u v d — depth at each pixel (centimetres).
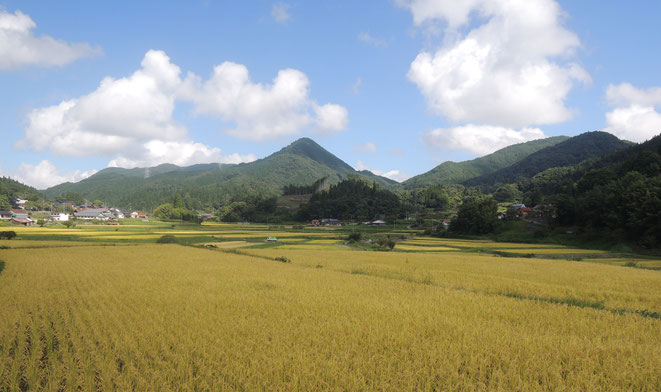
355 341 1205
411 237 10569
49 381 915
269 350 1105
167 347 1110
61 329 1345
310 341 1215
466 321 1491
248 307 1691
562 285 2706
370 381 923
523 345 1190
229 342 1189
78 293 2012
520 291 2414
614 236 6875
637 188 6794
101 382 934
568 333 1388
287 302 1797
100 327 1359
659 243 6103
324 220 18475
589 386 905
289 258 4588
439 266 3881
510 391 880
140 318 1461
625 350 1170
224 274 2848
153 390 880
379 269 3472
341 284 2419
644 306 2022
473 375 963
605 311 1767
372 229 13950
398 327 1381
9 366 1051
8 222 11875
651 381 966
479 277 3012
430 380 923
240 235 10125
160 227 12875
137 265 3456
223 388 870
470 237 10088
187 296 1909
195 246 6341
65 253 4706
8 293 1989
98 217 18100
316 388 891
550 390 910
